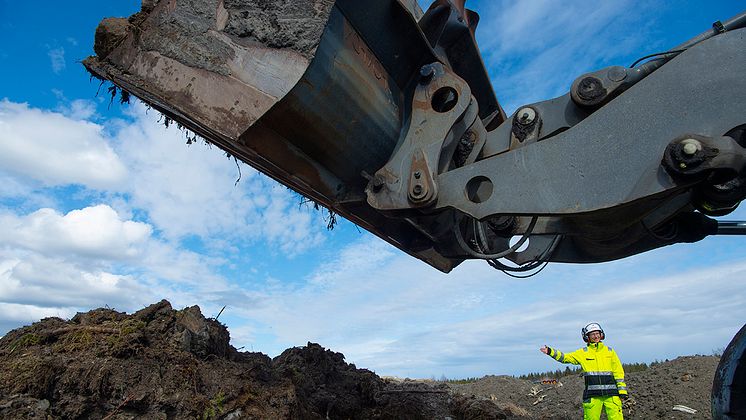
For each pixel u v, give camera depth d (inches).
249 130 122.0
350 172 143.3
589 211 113.0
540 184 119.5
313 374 215.9
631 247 165.8
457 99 138.8
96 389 121.0
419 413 221.6
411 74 147.0
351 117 133.0
